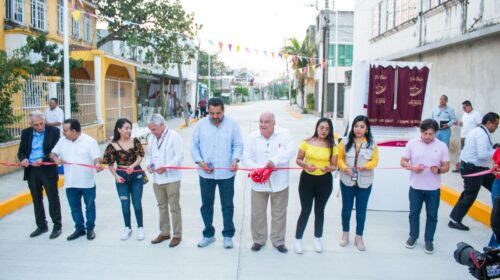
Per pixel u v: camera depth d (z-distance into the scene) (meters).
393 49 16.22
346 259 5.44
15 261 5.32
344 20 32.44
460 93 11.09
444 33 11.93
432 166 5.51
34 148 6.02
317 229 5.67
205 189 5.67
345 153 5.75
